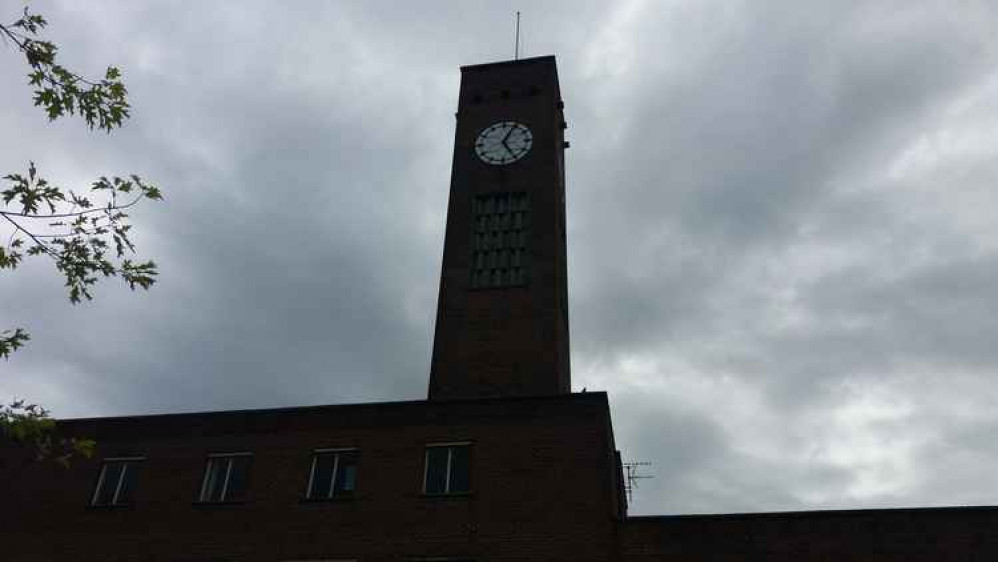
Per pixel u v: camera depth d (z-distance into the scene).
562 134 49.47
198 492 31.41
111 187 12.11
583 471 28.33
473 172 42.97
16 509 32.44
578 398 29.89
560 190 45.50
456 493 28.95
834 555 25.61
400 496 29.34
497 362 36.28
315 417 32.00
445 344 37.12
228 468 31.83
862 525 25.89
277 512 30.11
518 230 40.62
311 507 29.91
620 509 37.25
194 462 32.12
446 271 39.34
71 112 11.62
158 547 30.42
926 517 25.67
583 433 29.09
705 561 26.22
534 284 38.22
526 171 42.38
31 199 11.54
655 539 26.84
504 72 46.53
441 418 30.73
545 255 39.09
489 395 35.47
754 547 26.19
